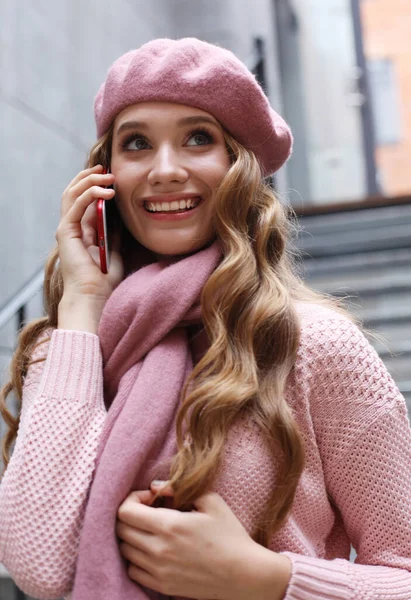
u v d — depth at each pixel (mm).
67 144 3938
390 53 5160
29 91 3615
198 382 1041
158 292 1085
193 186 1149
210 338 1077
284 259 1235
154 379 1042
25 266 3412
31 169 3562
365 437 1035
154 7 5145
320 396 1066
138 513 946
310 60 5258
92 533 943
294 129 5207
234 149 1164
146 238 1193
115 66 1189
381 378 1070
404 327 3801
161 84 1121
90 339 1110
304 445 1027
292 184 5148
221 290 1085
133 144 1187
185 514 938
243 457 1007
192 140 1165
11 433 1270
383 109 5133
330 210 3934
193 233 1166
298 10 5336
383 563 1015
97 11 4398
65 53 4000
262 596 925
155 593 989
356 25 5211
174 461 981
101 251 1193
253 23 5188
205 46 1170
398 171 5062
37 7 3762
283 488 988
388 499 1019
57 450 1008
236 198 1135
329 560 1086
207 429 980
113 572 932
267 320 1063
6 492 1018
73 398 1051
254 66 3941
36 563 957
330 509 1084
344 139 5141
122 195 1194
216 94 1129
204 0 5281
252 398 1027
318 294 1267
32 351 1240
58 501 982
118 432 992
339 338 1087
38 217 3574
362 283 3930
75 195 1237
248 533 1001
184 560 916
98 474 974
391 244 3717
